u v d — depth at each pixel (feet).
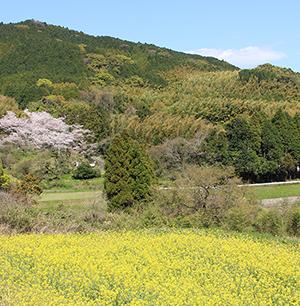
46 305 38.78
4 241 68.08
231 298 43.47
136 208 97.30
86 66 347.56
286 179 202.39
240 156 187.93
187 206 98.07
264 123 197.06
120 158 98.22
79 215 92.53
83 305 40.01
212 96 304.91
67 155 180.34
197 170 98.84
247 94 313.32
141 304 40.75
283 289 47.50
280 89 324.39
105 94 262.67
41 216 87.40
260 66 354.54
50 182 158.10
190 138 189.78
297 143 199.82
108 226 90.74
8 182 115.85
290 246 76.74
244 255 63.82
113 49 418.72
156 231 86.33
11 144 175.73
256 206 96.89
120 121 227.20
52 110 216.54
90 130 199.52
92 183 162.40
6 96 245.04
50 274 49.60
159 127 214.90
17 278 48.80
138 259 59.00
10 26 424.46
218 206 97.14
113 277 49.08
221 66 453.17
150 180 99.71
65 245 66.74
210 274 53.11
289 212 94.53
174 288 46.21
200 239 75.66
